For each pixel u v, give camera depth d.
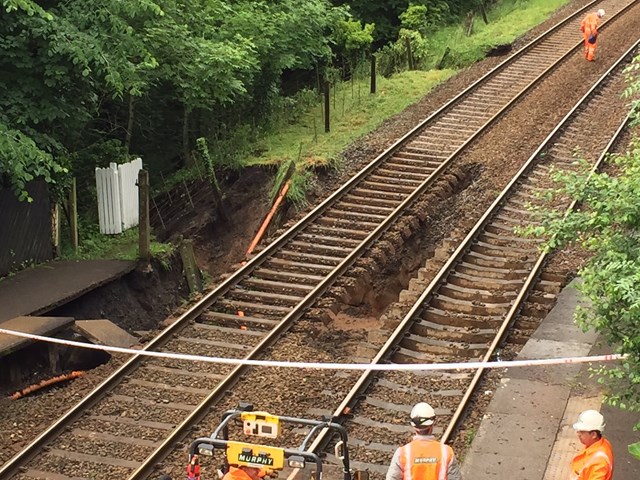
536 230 8.78
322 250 15.05
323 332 12.84
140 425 10.20
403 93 23.62
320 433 9.41
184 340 12.30
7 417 10.57
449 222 16.45
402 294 13.27
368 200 16.73
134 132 21.20
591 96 21.61
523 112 20.91
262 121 22.09
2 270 14.54
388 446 9.52
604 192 8.30
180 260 17.03
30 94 14.71
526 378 10.45
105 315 14.61
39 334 12.05
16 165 12.90
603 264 7.91
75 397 10.91
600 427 6.77
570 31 28.28
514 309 12.16
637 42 25.16
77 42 14.16
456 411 9.76
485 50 26.72
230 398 10.73
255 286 14.00
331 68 25.94
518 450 9.02
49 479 9.19
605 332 9.19
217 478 9.09
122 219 17.14
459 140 19.47
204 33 19.95
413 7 29.66
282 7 22.41
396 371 11.16
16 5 12.90
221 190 19.19
